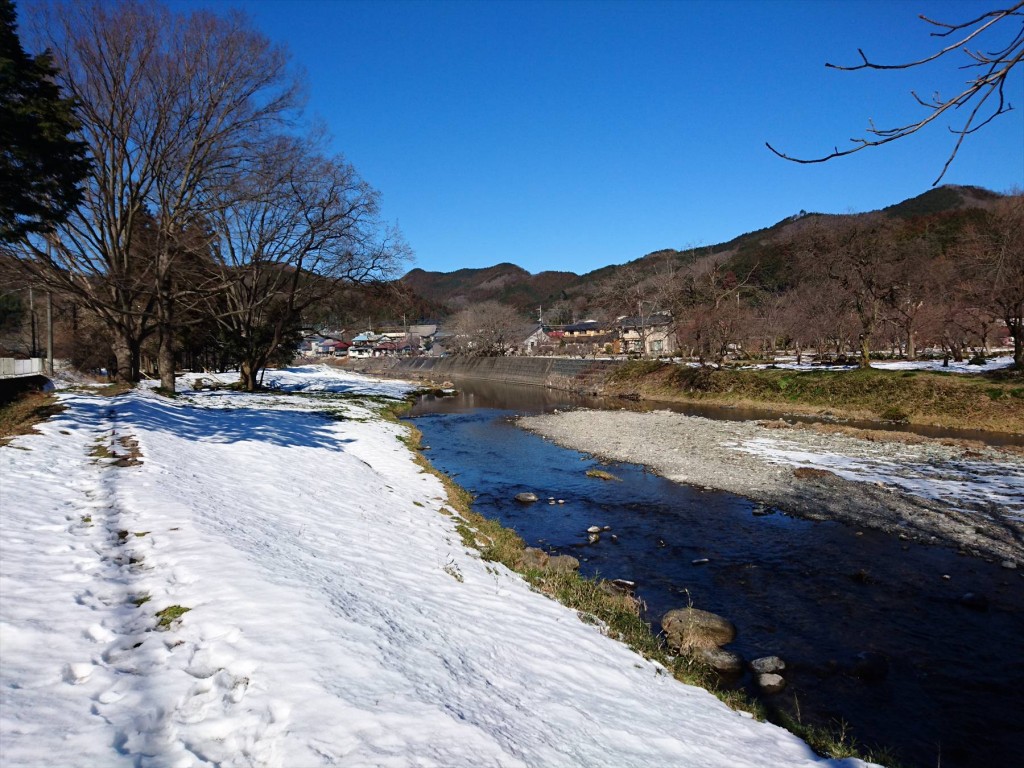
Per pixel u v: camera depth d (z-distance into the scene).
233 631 4.42
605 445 22.53
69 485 8.41
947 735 5.90
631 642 6.94
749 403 33.97
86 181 23.62
